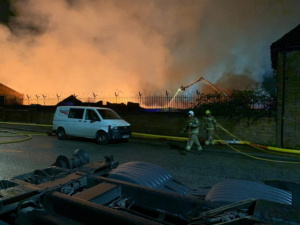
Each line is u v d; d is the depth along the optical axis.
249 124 11.59
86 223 1.74
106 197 2.20
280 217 1.47
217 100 12.73
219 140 11.88
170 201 2.11
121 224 1.56
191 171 6.70
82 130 11.52
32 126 18.11
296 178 6.16
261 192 2.36
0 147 9.64
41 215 1.75
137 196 2.29
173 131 13.71
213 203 1.95
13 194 1.88
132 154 8.93
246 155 9.23
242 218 1.45
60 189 2.19
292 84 10.77
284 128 10.86
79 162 3.13
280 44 10.75
